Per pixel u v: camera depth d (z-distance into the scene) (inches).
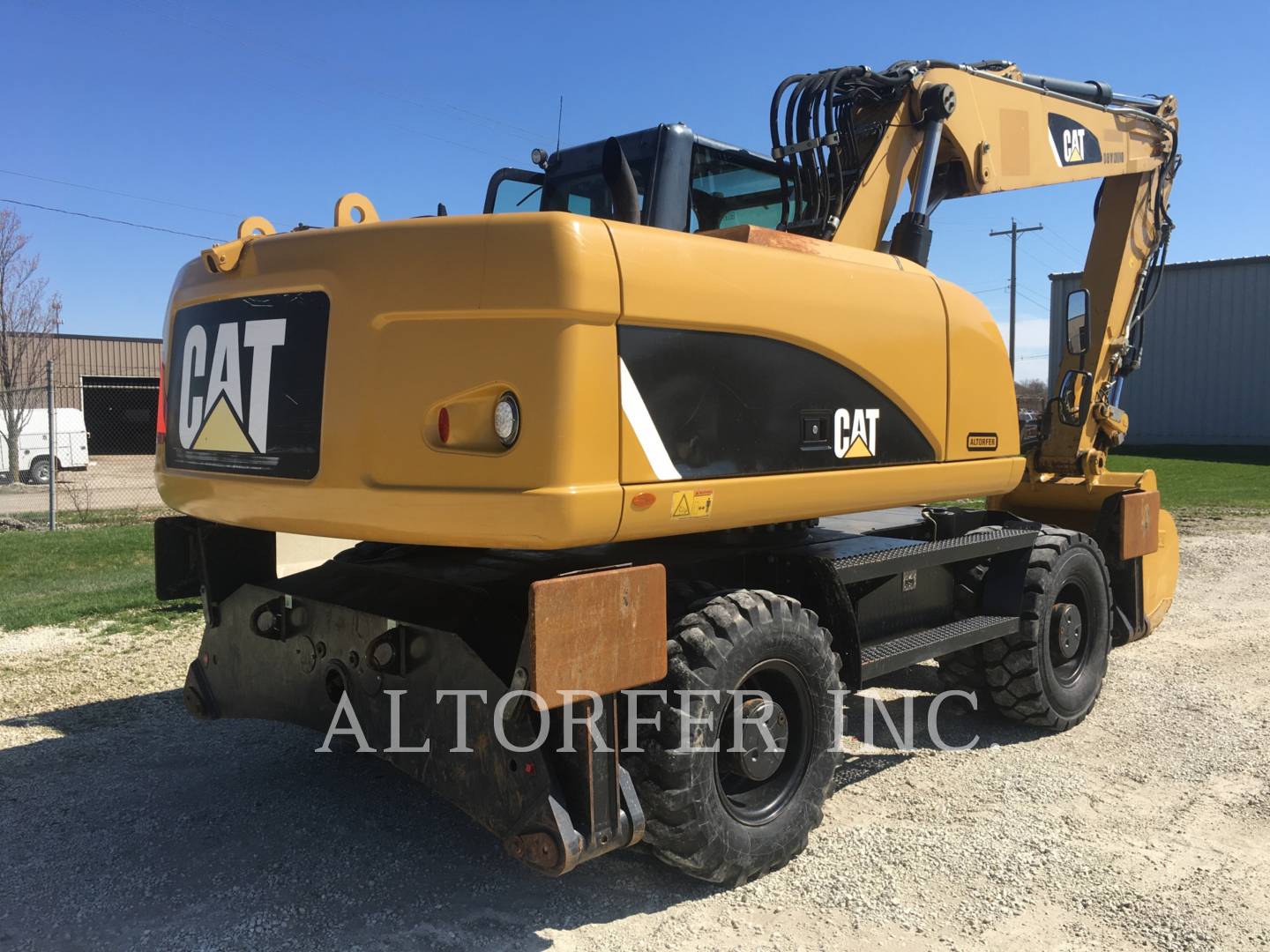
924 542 179.2
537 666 105.7
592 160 174.2
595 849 112.3
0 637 270.8
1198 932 121.6
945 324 164.1
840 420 143.6
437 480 112.6
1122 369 265.0
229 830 149.9
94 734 193.8
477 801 119.6
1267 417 1284.4
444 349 112.3
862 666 153.3
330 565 161.3
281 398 126.7
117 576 372.5
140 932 120.9
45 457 959.0
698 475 122.2
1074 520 249.4
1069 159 237.1
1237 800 162.7
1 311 830.5
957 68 204.8
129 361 1423.5
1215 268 1309.1
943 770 177.0
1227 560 398.9
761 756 132.5
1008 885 133.9
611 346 111.4
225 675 163.8
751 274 128.6
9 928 121.6
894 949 118.4
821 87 177.3
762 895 131.6
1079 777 173.8
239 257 133.0
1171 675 236.2
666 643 120.6
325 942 118.7
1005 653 191.5
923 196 189.0
